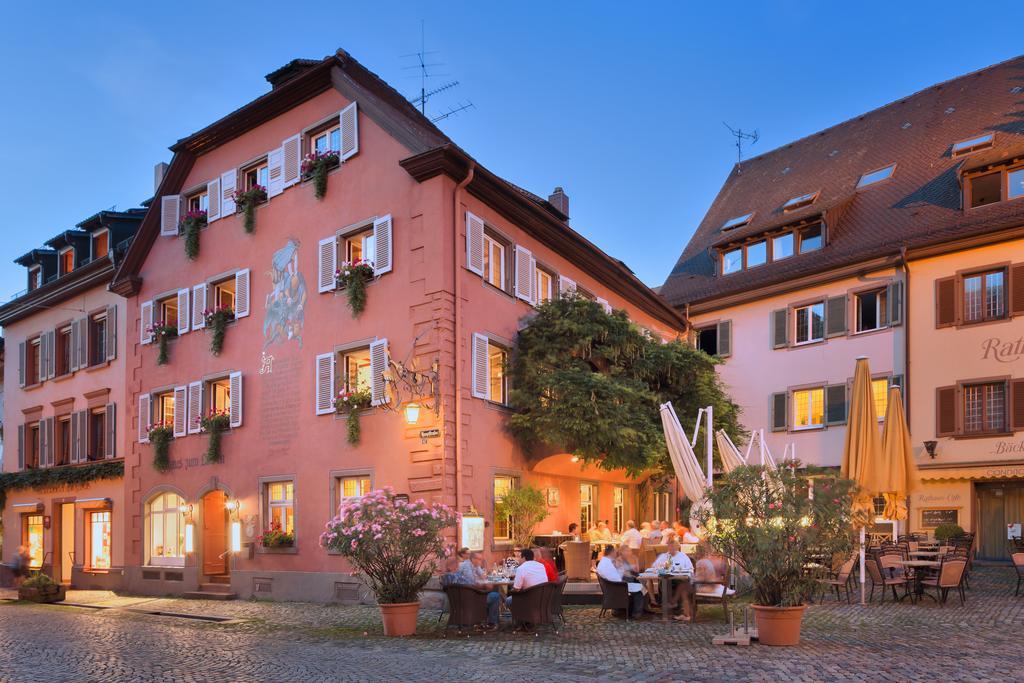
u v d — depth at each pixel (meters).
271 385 18.88
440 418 15.77
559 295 20.50
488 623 12.55
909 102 32.31
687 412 20.58
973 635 10.98
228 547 19.81
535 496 17.00
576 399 16.61
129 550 21.92
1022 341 23.16
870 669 8.69
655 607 13.73
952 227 24.94
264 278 19.58
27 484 26.53
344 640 11.82
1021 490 23.30
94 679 9.34
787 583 10.31
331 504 17.17
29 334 28.66
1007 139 26.70
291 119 19.75
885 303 26.09
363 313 17.30
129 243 24.33
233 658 10.52
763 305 29.06
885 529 25.11
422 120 21.19
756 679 8.33
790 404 27.86
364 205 17.72
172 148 22.03
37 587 19.81
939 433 24.33
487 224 17.91
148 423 21.89
